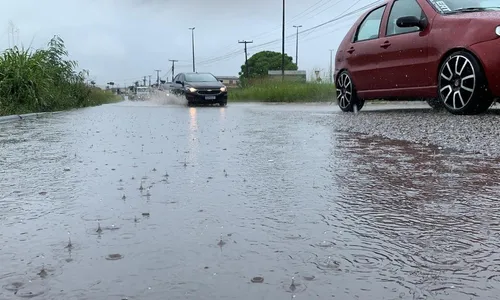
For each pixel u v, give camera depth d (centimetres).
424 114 625
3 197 243
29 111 1104
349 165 317
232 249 161
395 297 124
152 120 800
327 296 125
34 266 148
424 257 151
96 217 203
